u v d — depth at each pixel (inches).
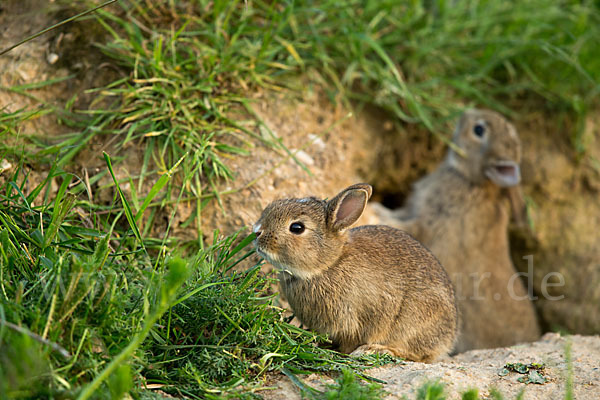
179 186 411.8
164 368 281.3
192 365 282.4
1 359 221.9
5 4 449.1
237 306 298.5
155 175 412.5
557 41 567.2
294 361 304.5
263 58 474.0
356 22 520.4
